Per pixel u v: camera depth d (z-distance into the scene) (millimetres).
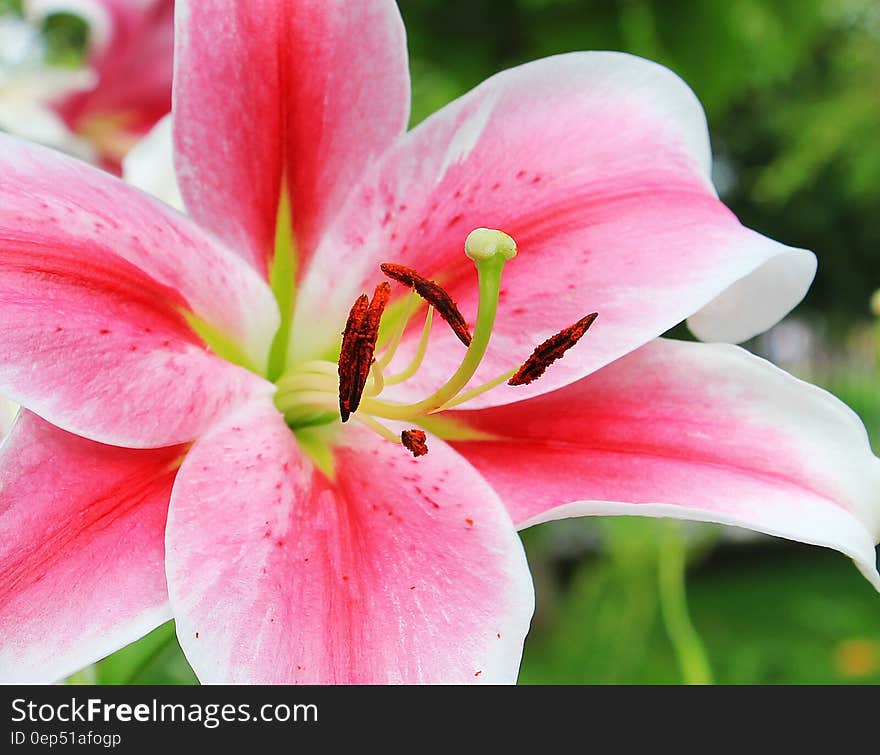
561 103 634
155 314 610
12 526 587
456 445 633
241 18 622
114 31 956
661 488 619
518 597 601
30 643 583
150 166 674
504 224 631
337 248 635
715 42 1335
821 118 2982
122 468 602
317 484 615
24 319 590
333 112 630
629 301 619
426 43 1353
